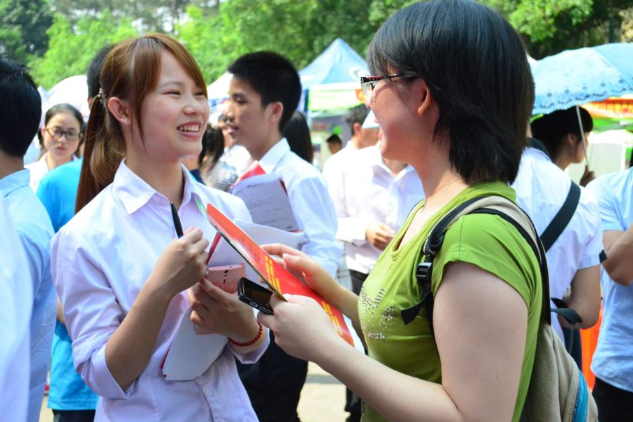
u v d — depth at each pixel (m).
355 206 4.36
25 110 2.33
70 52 38.22
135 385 1.88
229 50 25.20
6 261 1.11
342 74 9.81
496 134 1.42
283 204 2.91
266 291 1.58
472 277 1.31
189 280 1.75
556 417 1.47
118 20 66.56
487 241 1.33
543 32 13.15
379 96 1.51
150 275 1.85
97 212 1.95
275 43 18.75
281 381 3.17
